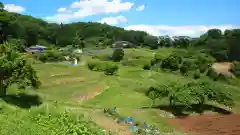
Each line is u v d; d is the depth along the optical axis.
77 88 53.84
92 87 55.62
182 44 166.88
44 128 18.52
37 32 154.50
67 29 181.38
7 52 39.34
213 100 52.59
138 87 59.28
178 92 48.31
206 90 51.72
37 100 39.19
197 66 88.12
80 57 111.38
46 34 172.75
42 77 60.44
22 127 17.67
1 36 109.75
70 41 175.38
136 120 35.12
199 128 39.06
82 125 20.06
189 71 85.81
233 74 98.44
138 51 146.88
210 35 156.12
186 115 45.75
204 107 50.50
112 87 57.09
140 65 104.94
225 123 43.00
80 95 49.91
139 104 48.84
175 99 47.94
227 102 53.88
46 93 47.56
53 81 57.84
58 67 74.44
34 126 18.45
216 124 42.00
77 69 74.69
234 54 135.38
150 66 95.12
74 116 22.45
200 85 52.56
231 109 52.72
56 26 184.00
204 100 50.25
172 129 36.59
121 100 49.78
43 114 22.91
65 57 100.56
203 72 89.44
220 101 53.03
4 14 111.69
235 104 56.91
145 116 40.09
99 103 46.69
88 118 27.64
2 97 35.84
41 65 75.31
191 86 51.44
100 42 190.25
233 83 83.75
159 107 47.81
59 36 175.75
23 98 38.69
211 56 122.38
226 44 138.38
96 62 78.06
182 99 47.62
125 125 31.41
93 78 64.62
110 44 184.62
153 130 32.56
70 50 129.38
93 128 21.64
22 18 170.00
